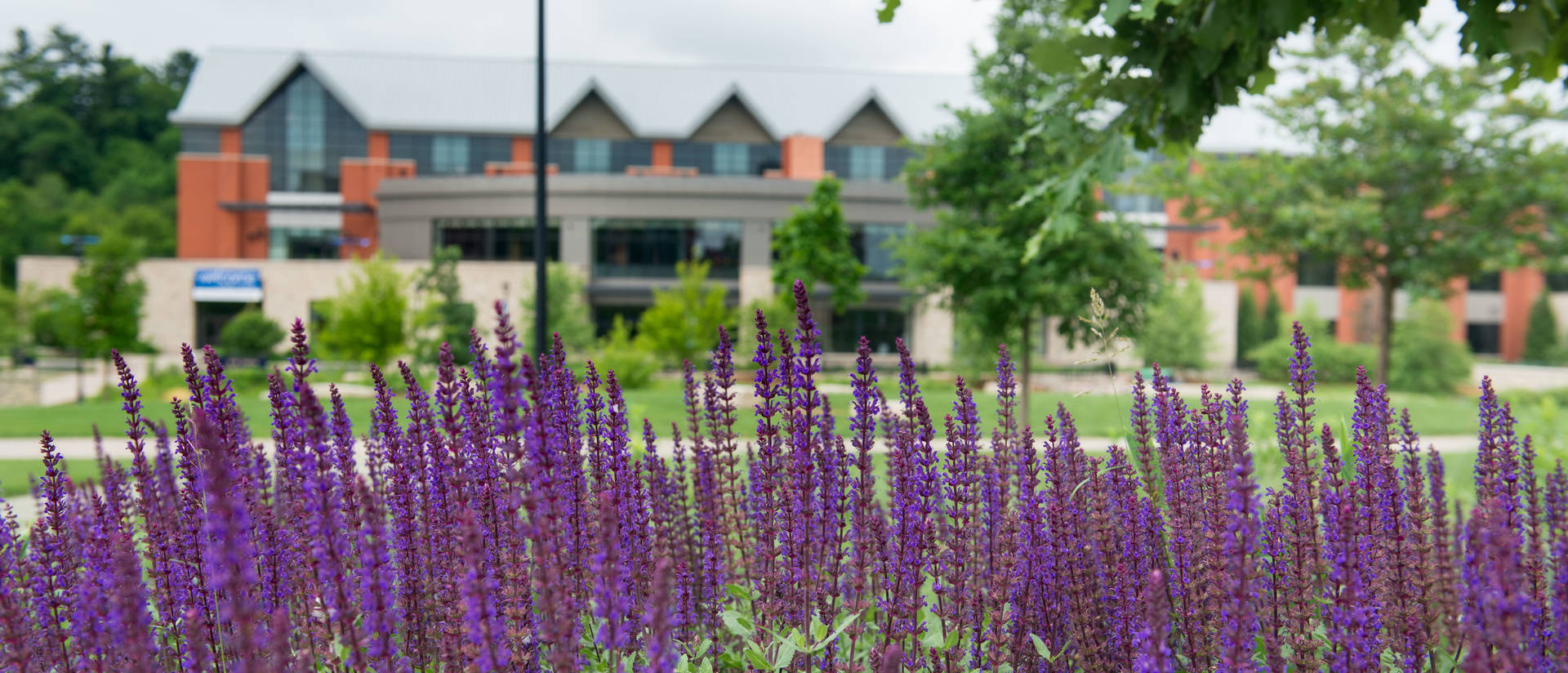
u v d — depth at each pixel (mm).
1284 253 23875
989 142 17172
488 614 2016
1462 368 40688
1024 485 2939
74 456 13578
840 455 2650
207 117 57188
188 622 1904
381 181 53406
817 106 61125
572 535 2588
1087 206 15992
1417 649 2410
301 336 2070
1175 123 4609
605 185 51875
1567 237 21188
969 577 2910
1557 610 2154
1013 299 17156
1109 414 12625
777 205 52625
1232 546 2098
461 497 2523
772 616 2799
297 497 2441
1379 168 21641
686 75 62844
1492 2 3830
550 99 60031
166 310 49281
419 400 2750
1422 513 2516
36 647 2424
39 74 90562
